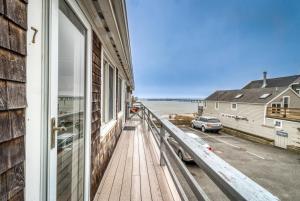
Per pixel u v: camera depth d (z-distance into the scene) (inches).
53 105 43.2
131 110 518.3
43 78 40.3
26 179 34.3
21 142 32.9
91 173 85.4
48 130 41.6
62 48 54.1
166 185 98.3
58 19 47.9
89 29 77.9
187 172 49.5
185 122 984.9
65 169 57.9
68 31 58.0
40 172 39.2
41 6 39.2
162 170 118.0
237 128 833.5
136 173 114.3
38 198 38.5
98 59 102.1
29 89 35.2
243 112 801.6
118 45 124.6
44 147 40.7
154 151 162.7
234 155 491.2
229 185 23.7
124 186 98.1
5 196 28.8
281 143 600.7
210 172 29.6
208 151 38.1
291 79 890.7
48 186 41.3
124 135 236.2
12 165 30.5
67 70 59.1
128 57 181.8
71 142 63.4
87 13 73.1
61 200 54.3
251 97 806.5
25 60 34.0
